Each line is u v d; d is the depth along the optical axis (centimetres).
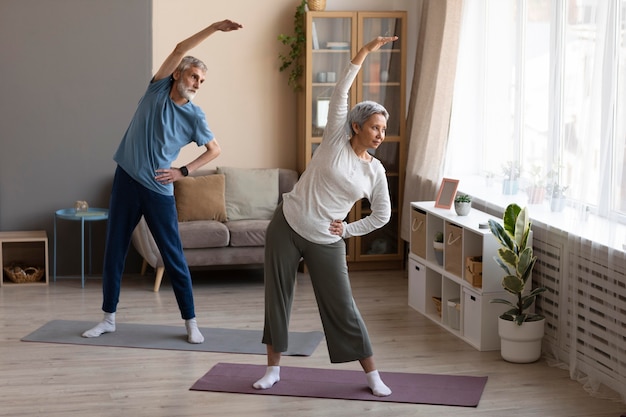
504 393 462
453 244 571
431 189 673
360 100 732
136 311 617
